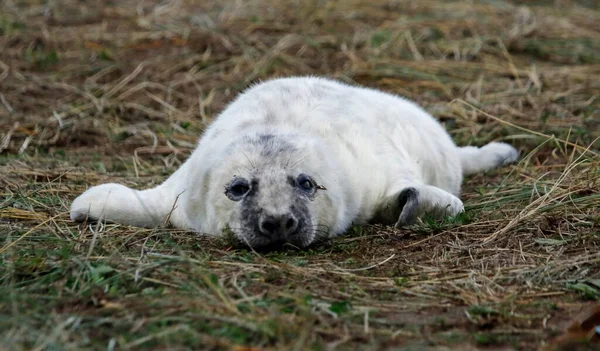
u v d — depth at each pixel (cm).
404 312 1555
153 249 1877
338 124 2134
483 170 2612
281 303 1559
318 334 1446
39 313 1529
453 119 2986
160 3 4309
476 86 3250
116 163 2700
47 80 3397
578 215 2005
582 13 4216
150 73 3475
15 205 2202
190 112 3138
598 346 1402
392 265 1789
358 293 1631
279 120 2127
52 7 4209
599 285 1639
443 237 1942
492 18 4041
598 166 2316
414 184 2094
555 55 3631
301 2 4181
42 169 2558
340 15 4041
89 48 3719
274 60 3525
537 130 2820
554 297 1616
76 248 1862
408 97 3197
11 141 2864
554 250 1839
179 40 3775
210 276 1652
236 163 1925
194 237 1997
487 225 2006
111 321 1479
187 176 2100
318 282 1683
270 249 1889
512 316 1523
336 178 2002
